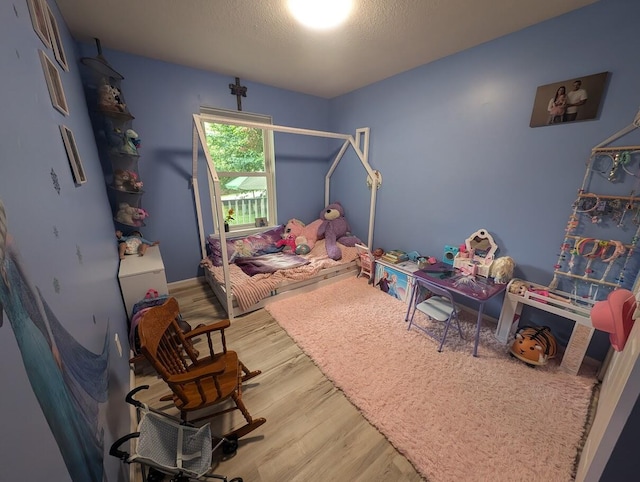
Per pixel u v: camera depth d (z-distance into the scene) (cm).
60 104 115
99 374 99
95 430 82
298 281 280
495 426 140
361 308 258
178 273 309
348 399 158
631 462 68
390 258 288
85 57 205
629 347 100
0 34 66
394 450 130
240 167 335
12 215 56
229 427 140
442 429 138
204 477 103
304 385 169
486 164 221
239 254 315
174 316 139
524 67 188
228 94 296
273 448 130
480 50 209
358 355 193
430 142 259
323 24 182
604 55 156
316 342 207
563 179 182
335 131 377
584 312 167
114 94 216
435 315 200
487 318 240
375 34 194
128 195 249
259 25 184
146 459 84
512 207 210
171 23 183
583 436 134
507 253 219
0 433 39
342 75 282
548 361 186
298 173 376
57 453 56
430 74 247
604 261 169
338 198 393
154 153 269
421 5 159
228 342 210
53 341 66
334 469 121
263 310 257
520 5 159
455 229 253
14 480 41
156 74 254
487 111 213
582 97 166
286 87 326
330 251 323
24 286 56
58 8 161
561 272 187
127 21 181
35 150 79
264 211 368
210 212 320
